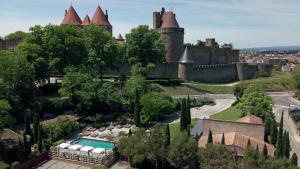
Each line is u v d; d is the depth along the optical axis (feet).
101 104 290.35
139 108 287.07
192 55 545.85
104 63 346.33
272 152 197.16
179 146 177.78
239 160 167.12
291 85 513.86
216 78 513.45
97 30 361.10
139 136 196.13
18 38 445.37
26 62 270.67
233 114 303.68
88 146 221.87
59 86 328.90
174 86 408.26
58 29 331.36
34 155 204.95
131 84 311.47
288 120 304.91
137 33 401.29
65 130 247.50
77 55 335.67
